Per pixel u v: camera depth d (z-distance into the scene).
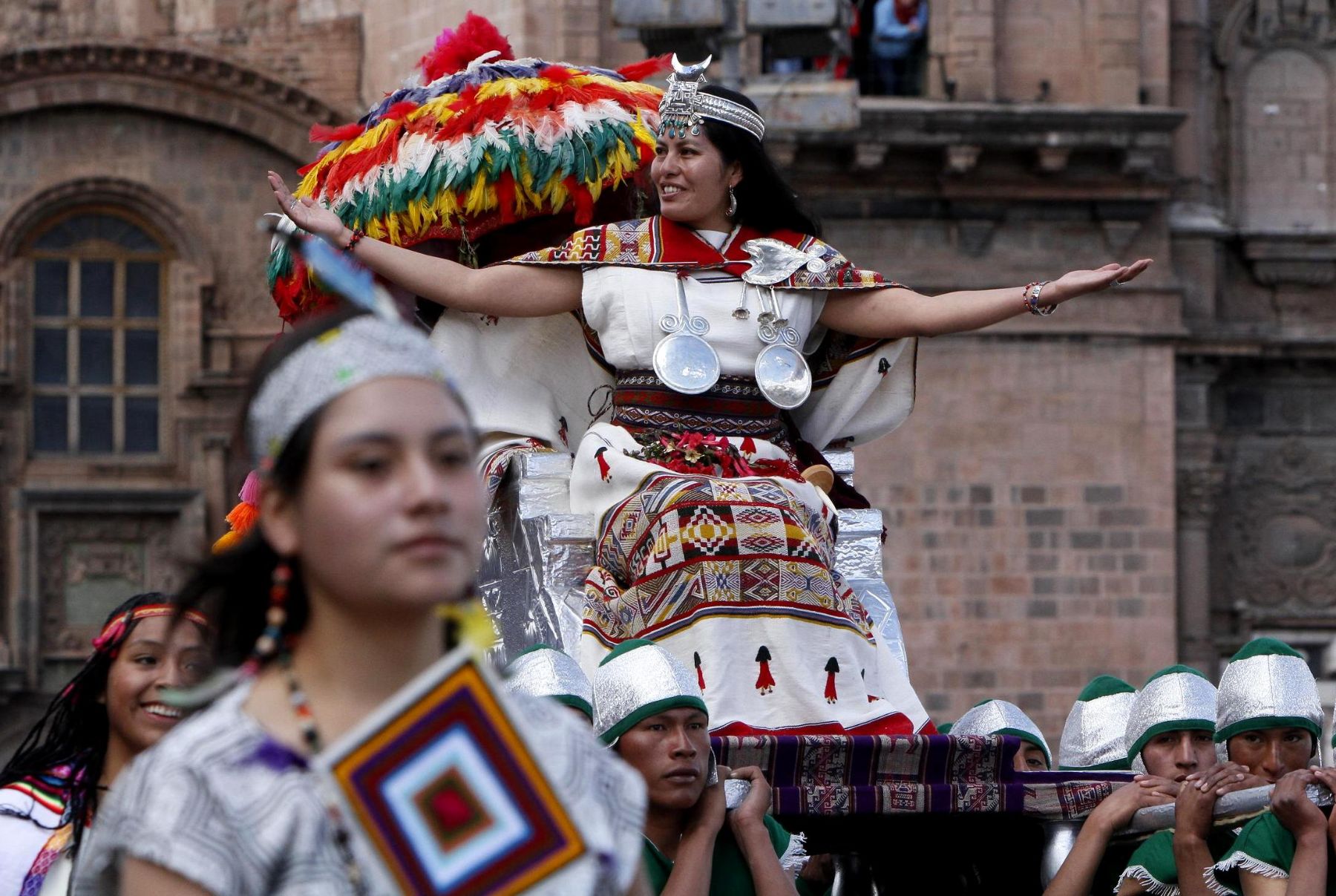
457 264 6.93
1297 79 32.28
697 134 6.97
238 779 2.89
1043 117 29.11
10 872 5.21
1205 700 7.11
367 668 3.04
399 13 30.69
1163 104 30.16
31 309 31.39
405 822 2.88
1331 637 31.73
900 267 29.61
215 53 31.20
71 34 31.28
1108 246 30.05
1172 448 29.69
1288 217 32.16
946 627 29.16
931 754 5.99
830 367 7.32
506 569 7.10
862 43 29.89
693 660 6.30
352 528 2.96
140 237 31.75
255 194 31.77
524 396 7.34
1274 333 31.70
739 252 7.03
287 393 3.01
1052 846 6.47
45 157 31.27
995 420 29.41
